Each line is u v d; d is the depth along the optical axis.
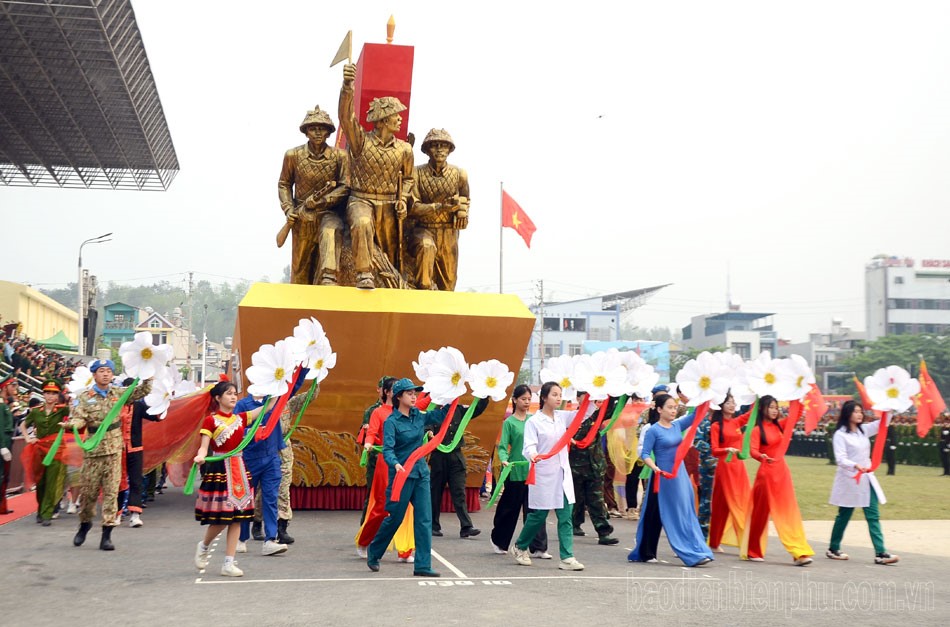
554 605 6.42
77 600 6.54
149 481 14.60
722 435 9.91
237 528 7.65
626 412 13.51
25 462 11.36
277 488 8.91
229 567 7.58
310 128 13.16
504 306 12.45
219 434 7.56
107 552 8.98
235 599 6.57
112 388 9.40
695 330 107.81
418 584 7.27
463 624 5.75
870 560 9.37
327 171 13.28
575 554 9.46
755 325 104.88
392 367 12.19
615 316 81.88
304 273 13.41
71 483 11.49
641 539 8.89
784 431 9.23
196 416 12.99
